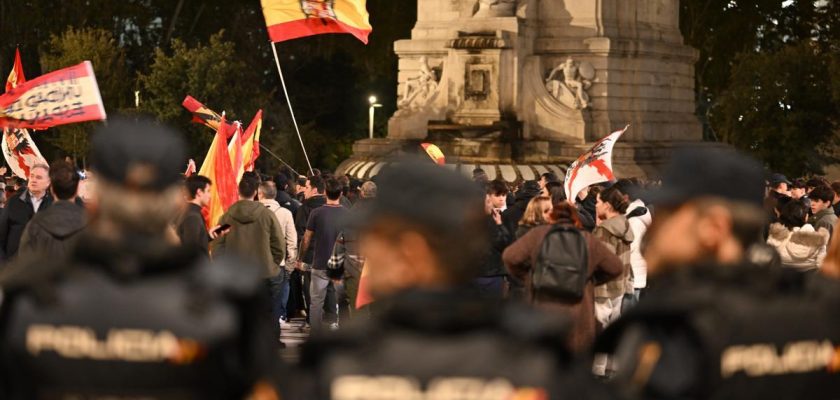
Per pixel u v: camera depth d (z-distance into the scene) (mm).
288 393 5863
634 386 5957
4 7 90625
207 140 80062
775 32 104375
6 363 6004
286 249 25484
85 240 6020
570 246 15789
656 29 63656
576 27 60562
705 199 6492
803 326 6219
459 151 57562
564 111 59312
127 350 5844
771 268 6371
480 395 5188
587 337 16172
